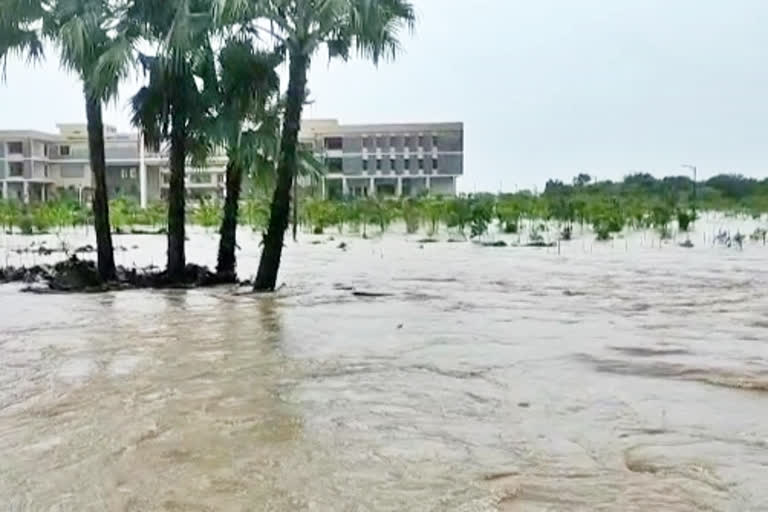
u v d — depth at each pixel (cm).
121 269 1204
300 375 477
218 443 338
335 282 1091
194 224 3111
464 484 286
